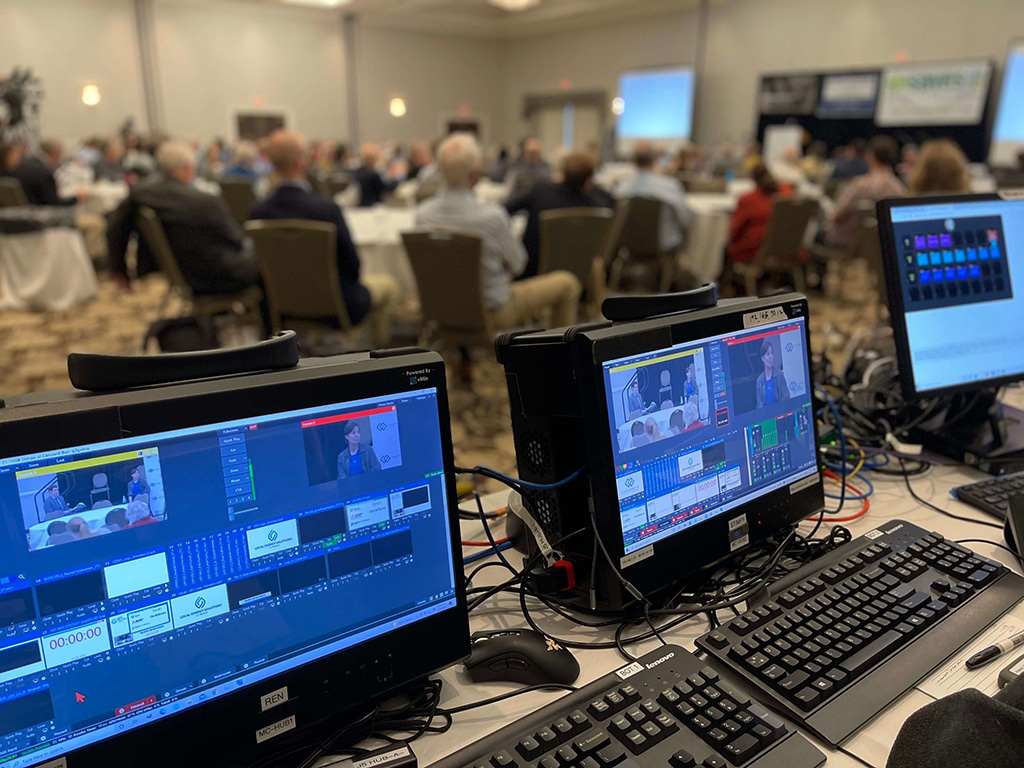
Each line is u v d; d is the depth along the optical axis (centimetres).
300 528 69
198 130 1203
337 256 312
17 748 57
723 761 65
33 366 404
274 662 68
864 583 92
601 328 87
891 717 74
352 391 71
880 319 271
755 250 470
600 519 87
